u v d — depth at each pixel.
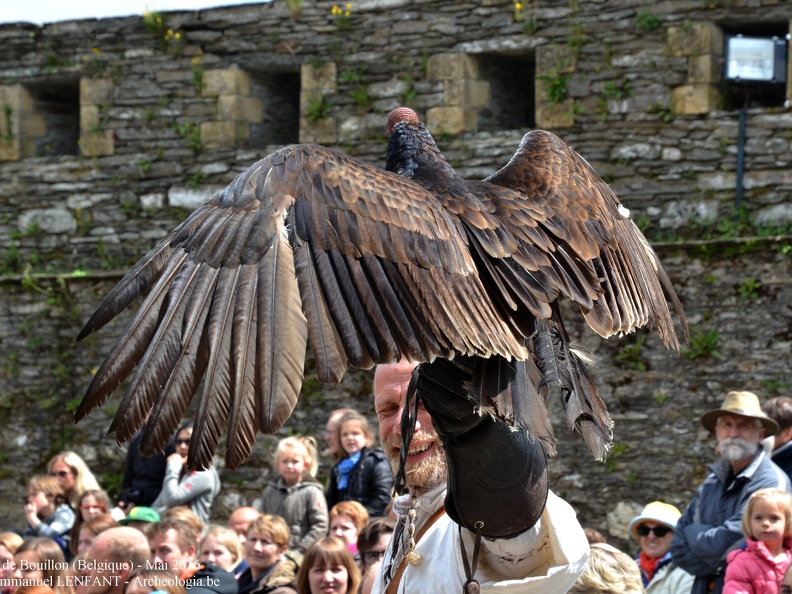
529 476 3.13
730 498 7.96
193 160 15.34
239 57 15.18
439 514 3.94
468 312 2.64
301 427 13.77
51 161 15.88
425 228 2.71
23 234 15.95
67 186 15.80
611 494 12.55
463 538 3.52
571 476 12.65
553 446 2.64
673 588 8.09
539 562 3.42
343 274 2.58
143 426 2.41
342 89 14.70
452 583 3.61
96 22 15.71
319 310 2.51
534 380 2.74
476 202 2.94
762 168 12.95
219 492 13.87
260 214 2.62
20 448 15.12
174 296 2.51
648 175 13.38
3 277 15.26
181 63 15.40
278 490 9.46
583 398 2.78
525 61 14.81
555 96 13.70
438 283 2.64
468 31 14.16
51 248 15.85
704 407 12.34
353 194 2.70
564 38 13.74
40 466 15.02
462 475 3.13
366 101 14.58
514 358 2.72
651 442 12.46
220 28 15.24
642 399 12.52
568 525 3.38
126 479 11.32
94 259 15.68
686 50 13.24
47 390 15.09
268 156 2.75
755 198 12.98
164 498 10.50
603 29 13.59
